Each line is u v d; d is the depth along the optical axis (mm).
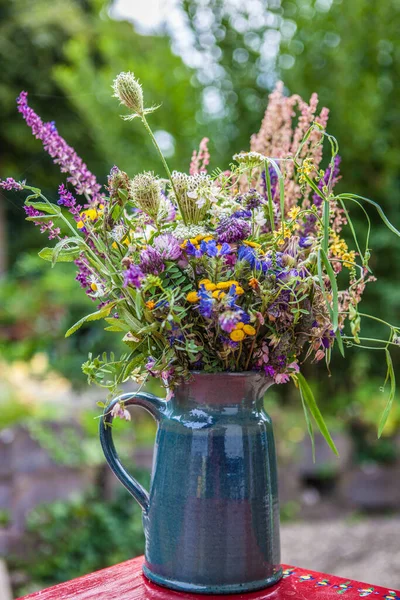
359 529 3467
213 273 930
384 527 3506
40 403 3537
